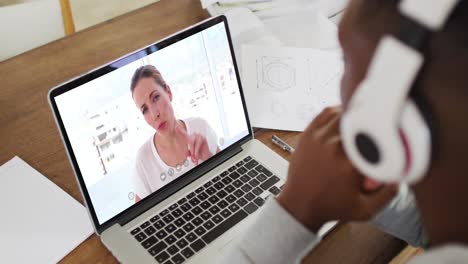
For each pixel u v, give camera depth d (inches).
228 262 19.9
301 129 38.0
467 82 9.9
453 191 11.0
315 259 30.3
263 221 19.0
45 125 38.2
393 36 10.9
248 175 34.4
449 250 10.5
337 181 17.1
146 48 31.1
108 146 30.3
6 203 32.8
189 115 33.5
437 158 11.0
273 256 18.7
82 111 29.0
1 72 41.9
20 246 30.5
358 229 31.6
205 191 33.2
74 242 30.8
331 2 47.1
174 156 33.0
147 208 32.0
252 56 39.8
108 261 30.2
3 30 49.6
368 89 11.5
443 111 10.5
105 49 44.3
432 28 10.2
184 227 31.2
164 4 49.1
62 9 51.8
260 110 38.7
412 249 31.0
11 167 35.2
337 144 17.1
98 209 30.5
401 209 26.6
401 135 11.4
